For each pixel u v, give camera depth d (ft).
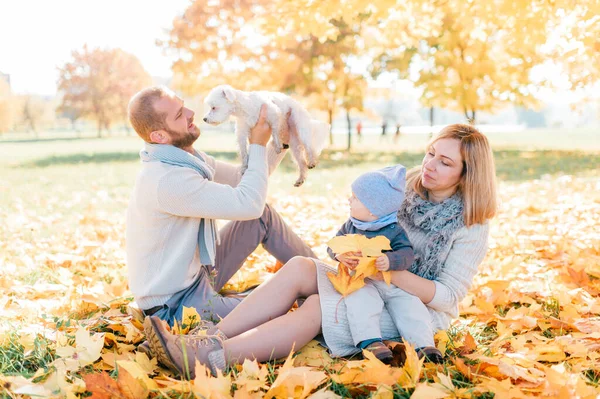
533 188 30.86
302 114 10.69
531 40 19.67
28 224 20.95
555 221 19.74
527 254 15.34
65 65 153.58
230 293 10.88
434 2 20.20
